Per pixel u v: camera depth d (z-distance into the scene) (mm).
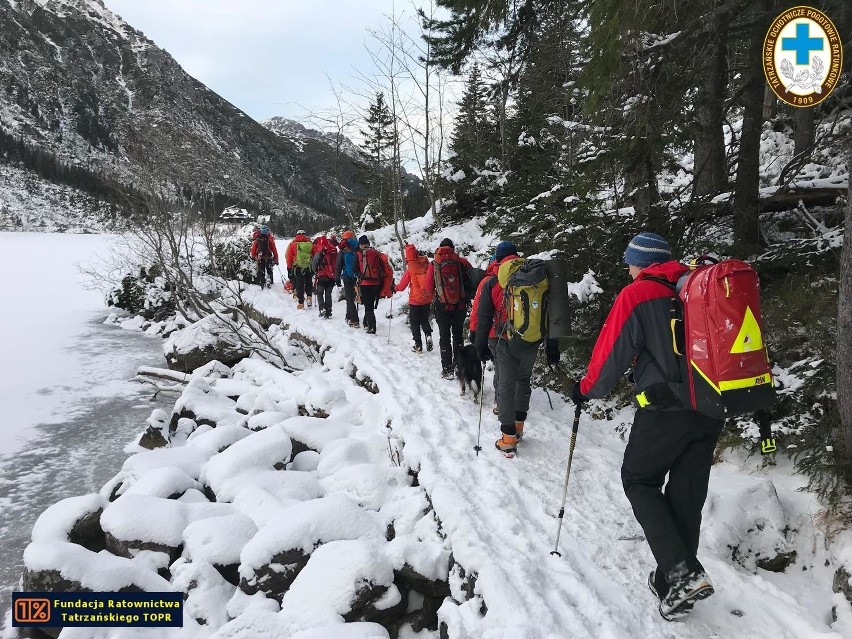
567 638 2547
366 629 2887
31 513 5398
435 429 5164
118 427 7695
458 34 8023
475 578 3084
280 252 29625
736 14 5078
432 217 17609
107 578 3719
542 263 4504
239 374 8938
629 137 5793
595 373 2768
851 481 3176
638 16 4777
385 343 9211
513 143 15609
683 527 2736
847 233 3137
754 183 6309
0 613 3801
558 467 4422
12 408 8422
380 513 4176
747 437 3945
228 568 3857
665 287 2672
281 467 5246
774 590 2891
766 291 5359
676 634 2627
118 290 16781
